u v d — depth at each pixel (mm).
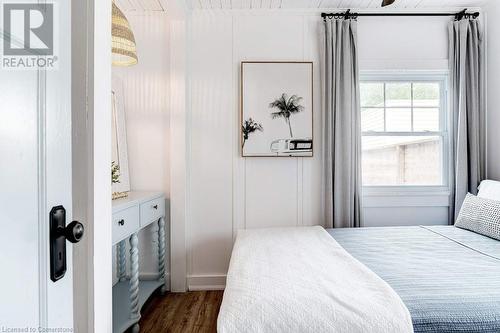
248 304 1096
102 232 893
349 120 2457
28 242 505
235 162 2574
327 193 2488
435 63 2570
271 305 1083
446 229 2201
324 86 2498
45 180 549
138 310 1854
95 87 859
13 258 471
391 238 1990
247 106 2531
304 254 1642
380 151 2658
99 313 869
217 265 2582
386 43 2580
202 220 2576
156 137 2514
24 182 497
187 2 2402
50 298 559
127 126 2502
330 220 2469
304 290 1178
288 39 2564
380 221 2621
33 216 517
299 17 2561
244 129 2531
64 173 610
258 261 1540
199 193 2570
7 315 459
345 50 2477
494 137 2471
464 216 2195
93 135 850
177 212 2475
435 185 2631
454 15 2572
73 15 827
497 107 2439
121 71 2488
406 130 2646
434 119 2635
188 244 2561
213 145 2570
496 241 1886
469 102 2516
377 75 2637
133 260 1832
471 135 2492
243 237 2051
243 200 2590
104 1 915
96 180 863
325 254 1639
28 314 502
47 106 559
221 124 2566
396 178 2646
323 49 2502
